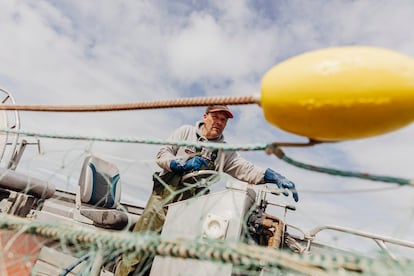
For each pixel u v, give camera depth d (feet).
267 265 2.08
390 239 6.47
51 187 9.94
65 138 3.81
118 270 7.34
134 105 3.51
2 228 2.93
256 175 9.31
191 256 2.20
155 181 8.79
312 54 2.35
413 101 2.02
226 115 9.73
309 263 2.01
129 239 2.39
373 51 2.17
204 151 9.28
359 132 2.26
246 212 6.28
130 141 3.49
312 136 2.51
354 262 1.93
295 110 2.29
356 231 6.86
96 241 2.44
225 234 5.82
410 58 2.17
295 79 2.24
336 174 2.78
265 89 2.47
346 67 2.10
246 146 3.01
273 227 6.51
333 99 2.10
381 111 2.05
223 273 5.51
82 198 10.17
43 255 9.02
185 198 8.10
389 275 1.78
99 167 11.32
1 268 4.48
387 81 2.01
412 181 2.41
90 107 3.90
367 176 2.65
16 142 9.59
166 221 6.79
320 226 7.20
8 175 8.60
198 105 3.06
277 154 2.89
